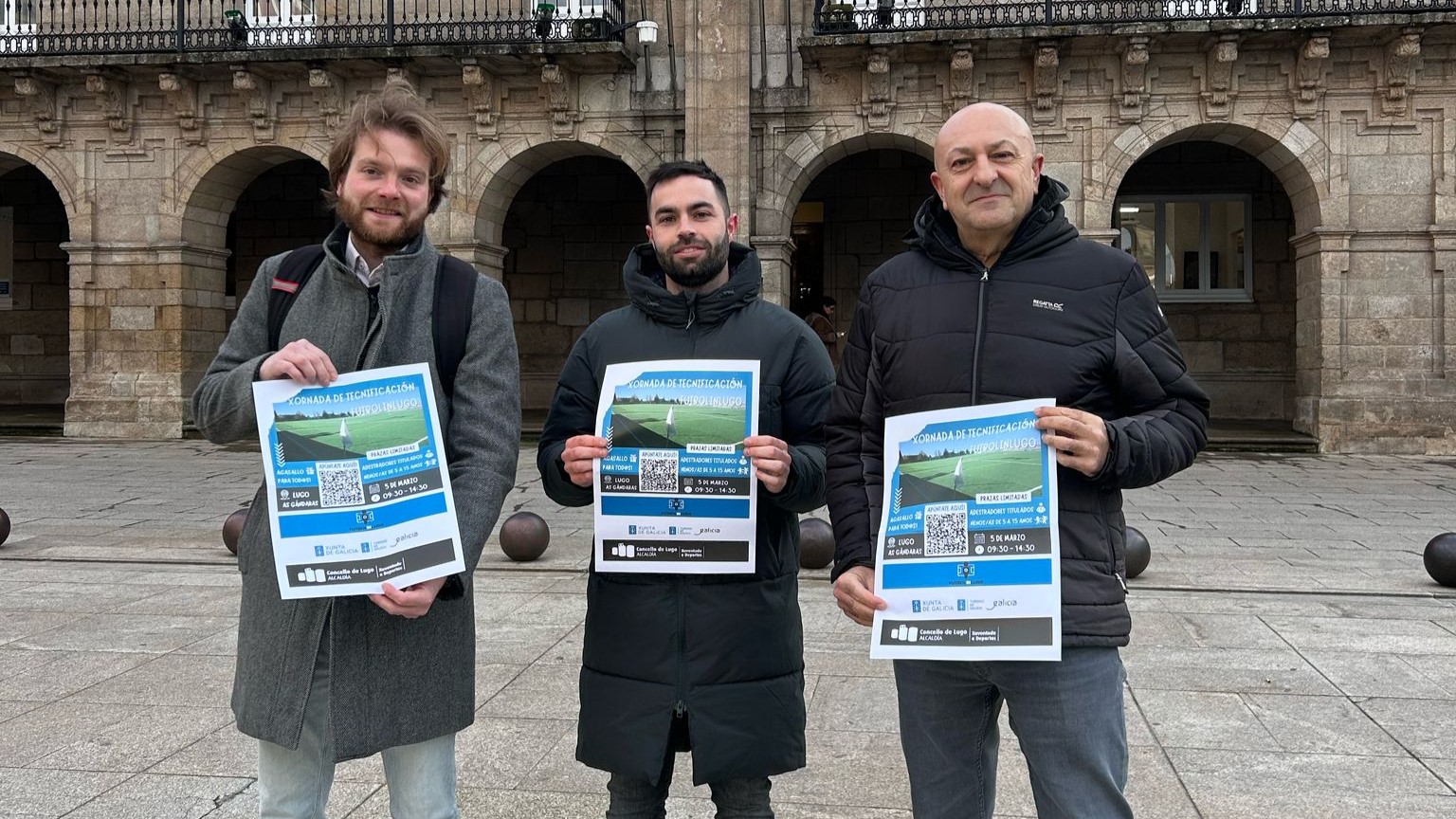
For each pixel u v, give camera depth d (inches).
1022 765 163.6
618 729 115.4
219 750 167.5
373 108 103.4
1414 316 633.6
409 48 655.1
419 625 104.1
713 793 122.1
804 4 669.3
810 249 848.9
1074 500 98.4
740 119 661.3
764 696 115.9
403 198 103.3
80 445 680.4
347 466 99.0
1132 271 102.2
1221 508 443.8
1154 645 230.5
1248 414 799.1
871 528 106.4
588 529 391.9
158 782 154.6
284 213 877.2
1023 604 96.2
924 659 99.3
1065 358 99.0
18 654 222.2
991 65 653.9
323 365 98.7
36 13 743.7
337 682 100.4
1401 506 447.5
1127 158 645.9
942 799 106.5
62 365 914.1
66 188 723.4
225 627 245.6
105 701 191.9
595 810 147.9
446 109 693.9
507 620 253.6
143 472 550.3
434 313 105.9
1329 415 639.1
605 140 684.7
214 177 724.7
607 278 858.8
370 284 105.5
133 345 721.6
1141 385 100.0
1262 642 232.5
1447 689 198.7
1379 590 285.1
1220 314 803.4
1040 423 95.5
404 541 99.3
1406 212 631.8
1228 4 630.5
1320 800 148.9
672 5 679.1
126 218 721.0
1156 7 644.7
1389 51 618.5
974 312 101.8
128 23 691.4
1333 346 638.5
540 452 126.5
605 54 654.5
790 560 121.4
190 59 677.9
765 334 122.2
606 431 117.6
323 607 100.4
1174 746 170.2
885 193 826.2
